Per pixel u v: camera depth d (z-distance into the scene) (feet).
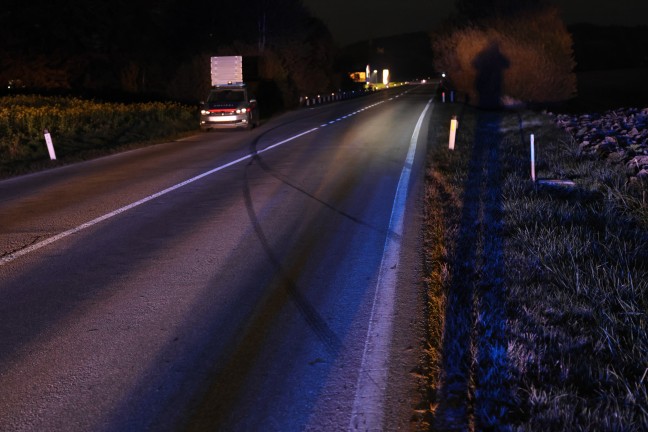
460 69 145.69
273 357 14.62
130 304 18.28
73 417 12.26
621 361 13.09
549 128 62.23
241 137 74.18
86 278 20.84
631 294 16.49
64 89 150.82
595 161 38.27
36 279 20.90
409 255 22.34
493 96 124.06
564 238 21.36
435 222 26.08
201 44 181.98
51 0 153.99
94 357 14.85
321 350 14.92
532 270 18.90
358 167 44.98
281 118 108.68
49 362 14.66
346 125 84.99
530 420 11.05
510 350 13.61
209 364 14.35
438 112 102.17
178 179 42.47
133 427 11.87
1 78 149.59
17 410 12.55
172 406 12.58
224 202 33.47
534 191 30.89
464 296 17.22
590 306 15.93
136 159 55.83
